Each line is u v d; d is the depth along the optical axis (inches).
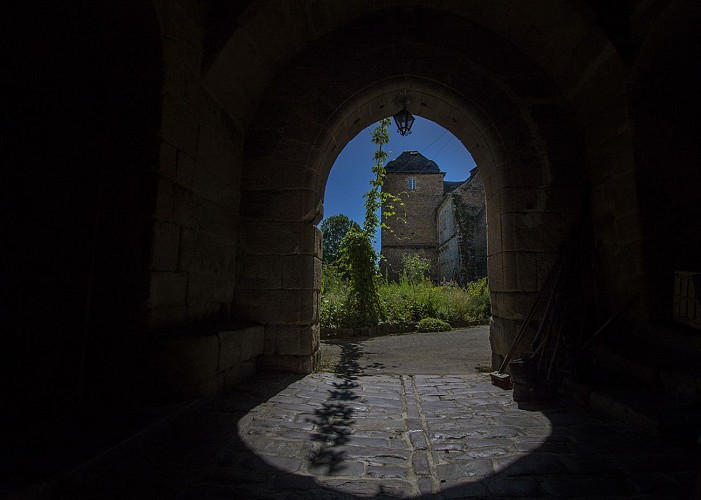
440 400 128.3
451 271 753.6
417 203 945.5
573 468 75.7
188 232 129.4
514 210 169.9
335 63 184.9
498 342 173.5
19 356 105.1
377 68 183.9
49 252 110.0
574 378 126.8
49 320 106.7
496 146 175.9
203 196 140.2
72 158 114.0
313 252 173.0
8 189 112.4
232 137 166.2
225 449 84.1
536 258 166.4
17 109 115.4
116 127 115.5
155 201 111.7
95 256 110.7
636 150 143.4
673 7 124.3
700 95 149.3
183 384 109.4
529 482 70.7
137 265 109.4
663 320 134.3
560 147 172.6
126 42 118.4
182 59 126.2
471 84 180.7
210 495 65.2
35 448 76.2
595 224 164.7
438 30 185.6
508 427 101.2
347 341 293.6
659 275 137.3
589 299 161.3
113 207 112.0
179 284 124.1
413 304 381.7
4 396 101.7
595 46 150.4
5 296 107.3
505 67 180.7
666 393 110.0
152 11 111.3
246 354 149.6
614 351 137.2
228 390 130.3
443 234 850.8
